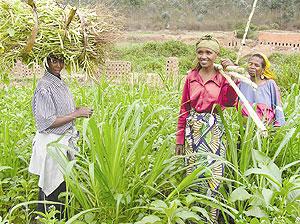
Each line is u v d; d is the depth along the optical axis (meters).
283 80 9.35
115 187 3.86
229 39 29.89
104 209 3.85
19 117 5.71
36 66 4.14
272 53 26.27
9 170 4.68
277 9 38.78
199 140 4.20
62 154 3.77
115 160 3.78
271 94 4.98
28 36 4.02
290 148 4.77
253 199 3.75
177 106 6.04
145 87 6.39
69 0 4.27
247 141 4.33
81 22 4.05
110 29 4.30
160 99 6.09
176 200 3.45
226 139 4.50
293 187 3.62
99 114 5.10
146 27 40.12
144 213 3.83
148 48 28.89
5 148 4.70
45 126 4.12
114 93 6.45
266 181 4.29
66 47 4.07
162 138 5.00
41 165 4.20
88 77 4.27
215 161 4.14
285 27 38.16
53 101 4.16
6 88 7.38
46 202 3.63
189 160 4.26
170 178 4.32
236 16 39.59
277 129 4.85
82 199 3.79
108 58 4.47
